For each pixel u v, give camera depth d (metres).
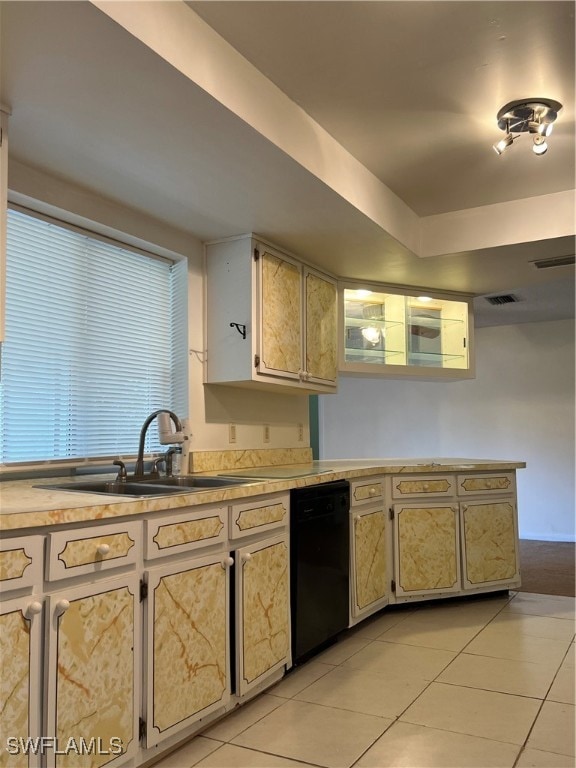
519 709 2.37
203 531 2.19
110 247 2.92
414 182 3.19
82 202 2.65
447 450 6.97
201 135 2.18
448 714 2.33
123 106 1.98
